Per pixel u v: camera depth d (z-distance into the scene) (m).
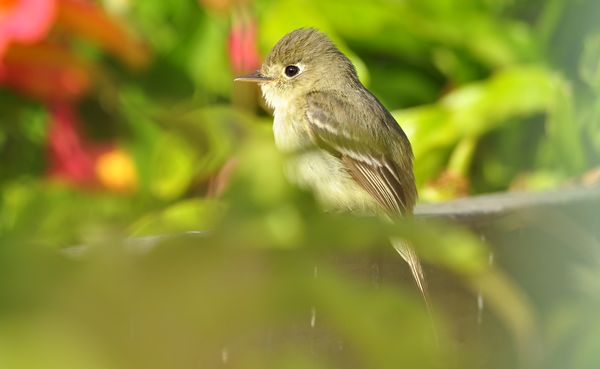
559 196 3.45
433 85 3.57
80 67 3.52
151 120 3.53
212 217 1.85
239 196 1.89
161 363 1.40
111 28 3.50
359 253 3.35
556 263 3.42
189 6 3.55
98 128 3.53
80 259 1.45
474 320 3.39
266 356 1.70
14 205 3.51
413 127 3.54
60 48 3.51
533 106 3.54
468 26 3.56
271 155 1.96
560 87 3.55
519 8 3.59
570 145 3.56
